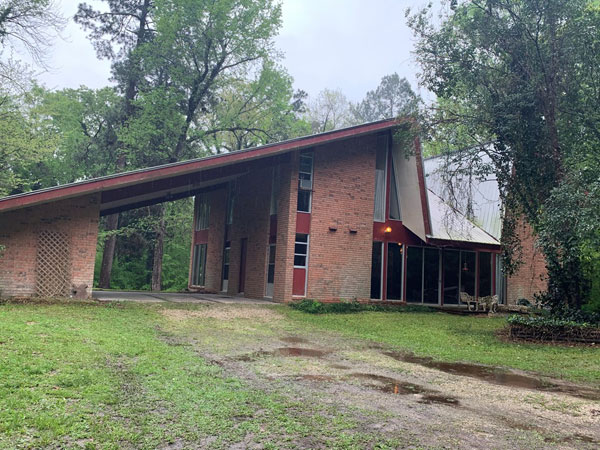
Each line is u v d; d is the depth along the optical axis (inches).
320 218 743.7
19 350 284.8
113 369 269.9
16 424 173.2
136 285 1537.9
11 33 859.4
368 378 298.8
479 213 920.3
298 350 388.2
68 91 1346.0
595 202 457.4
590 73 547.8
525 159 574.6
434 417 220.4
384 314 688.4
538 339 506.9
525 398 267.7
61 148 1328.7
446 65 603.5
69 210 597.3
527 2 542.9
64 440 166.1
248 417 204.7
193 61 1142.3
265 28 1094.4
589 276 617.3
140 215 1325.0
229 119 1206.9
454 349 440.8
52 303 546.9
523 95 558.9
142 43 1142.3
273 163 744.3
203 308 606.9
